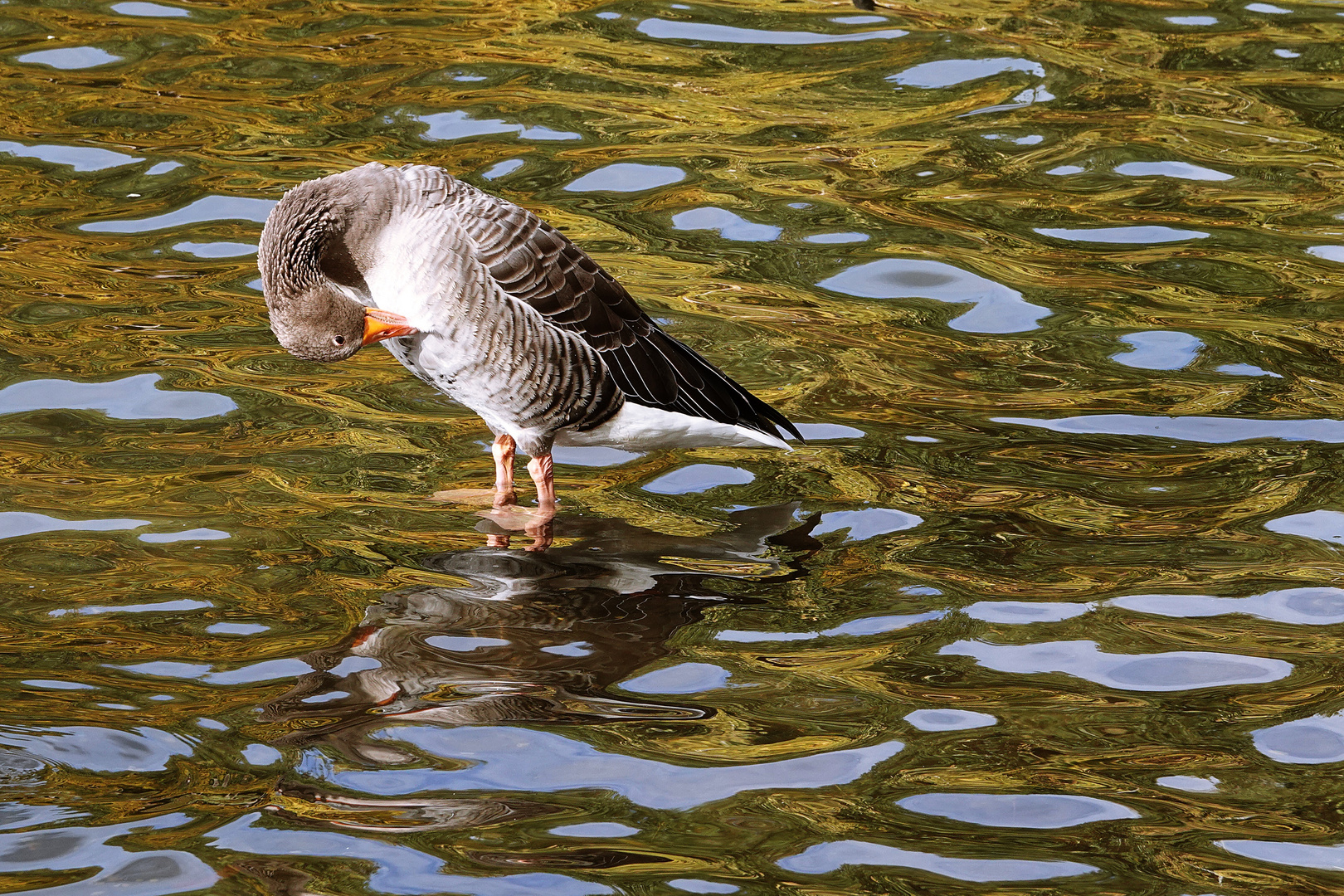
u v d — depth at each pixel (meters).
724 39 20.12
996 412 12.16
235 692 8.38
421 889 6.88
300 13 20.75
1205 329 13.44
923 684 8.66
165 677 8.52
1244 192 16.08
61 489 10.68
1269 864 7.19
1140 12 21.11
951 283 14.30
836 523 10.59
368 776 7.69
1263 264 14.62
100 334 13.03
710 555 10.12
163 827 7.25
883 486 11.09
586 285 10.80
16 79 18.22
